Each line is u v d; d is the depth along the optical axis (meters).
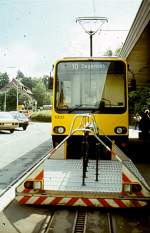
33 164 13.16
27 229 6.11
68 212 7.09
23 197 7.07
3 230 6.04
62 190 6.99
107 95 10.62
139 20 12.09
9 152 17.09
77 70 10.75
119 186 7.23
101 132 10.42
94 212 7.12
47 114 62.47
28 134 29.95
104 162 9.05
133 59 18.12
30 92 134.12
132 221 6.62
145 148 14.64
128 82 11.07
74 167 8.56
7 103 95.50
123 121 10.49
